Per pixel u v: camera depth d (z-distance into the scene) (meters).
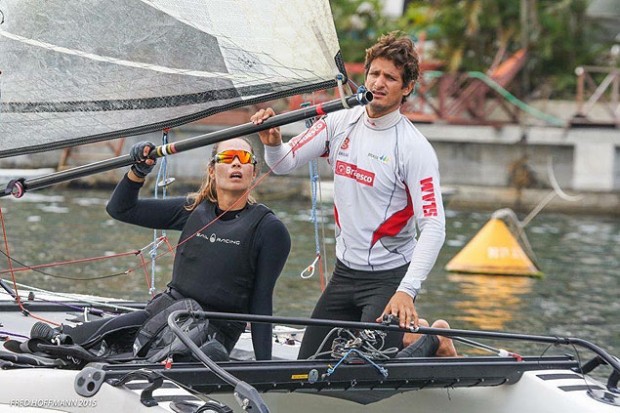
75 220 43.50
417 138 15.30
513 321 28.23
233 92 14.12
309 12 13.58
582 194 61.31
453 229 49.41
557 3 71.75
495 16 69.25
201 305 15.03
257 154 16.28
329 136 15.95
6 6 14.50
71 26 14.40
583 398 14.88
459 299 31.47
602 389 15.30
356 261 15.87
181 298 15.05
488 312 29.45
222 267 14.98
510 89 69.25
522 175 62.56
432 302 30.81
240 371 13.46
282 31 13.76
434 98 68.50
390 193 15.45
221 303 14.98
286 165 15.73
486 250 37.22
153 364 13.20
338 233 16.16
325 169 58.97
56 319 17.83
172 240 38.88
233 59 14.02
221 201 15.30
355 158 15.58
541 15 71.00
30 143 14.80
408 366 14.54
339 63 13.68
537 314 29.45
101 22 14.31
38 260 33.56
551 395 15.07
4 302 18.03
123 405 12.39
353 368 14.20
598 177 62.47
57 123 14.65
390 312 14.54
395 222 15.58
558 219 57.69
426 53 69.56
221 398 16.22
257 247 15.02
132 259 34.38
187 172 58.69
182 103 14.29
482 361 15.18
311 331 16.42
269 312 15.11
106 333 14.57
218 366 12.66
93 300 18.88
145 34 14.22
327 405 16.53
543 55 69.94
